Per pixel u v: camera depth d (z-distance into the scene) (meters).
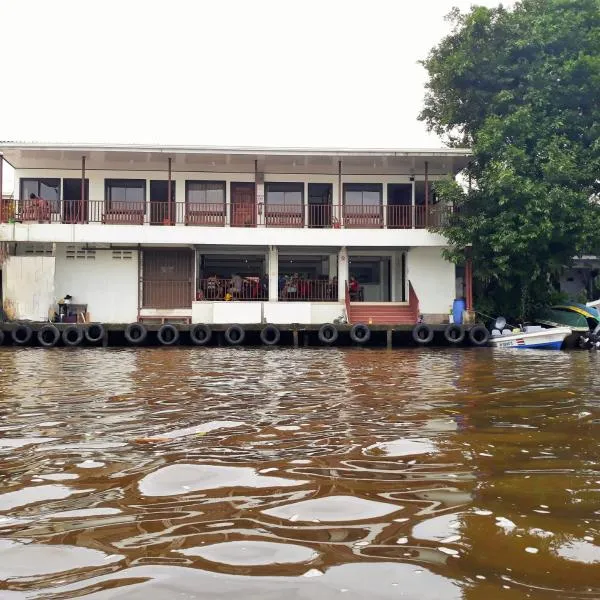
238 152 20.83
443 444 4.39
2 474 3.56
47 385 8.20
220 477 3.47
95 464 3.79
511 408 6.20
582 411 6.00
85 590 2.01
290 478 3.45
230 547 2.38
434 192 22.52
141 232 21.17
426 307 22.83
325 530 2.57
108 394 7.22
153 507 2.92
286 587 2.02
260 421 5.35
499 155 20.86
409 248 22.89
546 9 22.03
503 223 20.20
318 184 23.62
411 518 2.73
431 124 25.20
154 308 22.31
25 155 21.23
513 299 23.38
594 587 2.01
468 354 16.02
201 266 24.14
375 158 21.62
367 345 20.50
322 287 23.11
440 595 1.95
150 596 1.96
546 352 16.97
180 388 7.87
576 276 28.98
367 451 4.15
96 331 19.42
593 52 21.08
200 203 23.16
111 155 21.22
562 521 2.68
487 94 22.03
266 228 21.53
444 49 22.88
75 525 2.66
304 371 10.54
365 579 2.08
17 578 2.11
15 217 21.55
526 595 1.95
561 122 20.55
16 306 20.77
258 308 21.38
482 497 3.06
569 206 19.84
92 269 22.22
